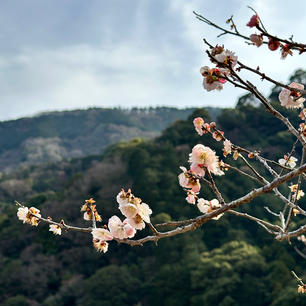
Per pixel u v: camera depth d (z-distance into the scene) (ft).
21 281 163.73
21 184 284.82
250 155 12.93
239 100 210.18
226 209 10.74
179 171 183.01
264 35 8.89
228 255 134.41
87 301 143.02
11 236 187.52
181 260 140.77
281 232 12.32
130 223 11.09
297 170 10.22
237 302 120.26
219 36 9.20
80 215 184.03
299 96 10.24
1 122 592.60
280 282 118.32
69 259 169.27
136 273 150.10
